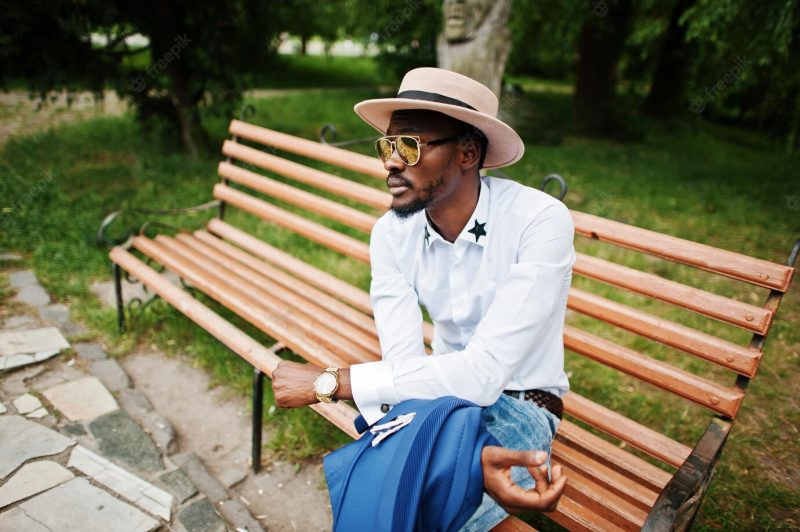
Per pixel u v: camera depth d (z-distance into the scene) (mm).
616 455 1790
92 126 7504
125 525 1927
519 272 1413
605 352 1850
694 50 10281
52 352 2875
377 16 12805
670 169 7520
